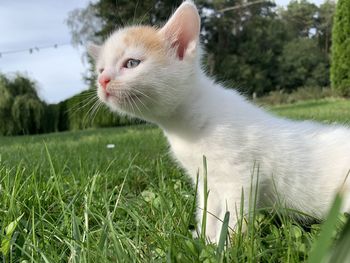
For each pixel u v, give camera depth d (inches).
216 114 7.5
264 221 6.8
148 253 5.6
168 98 7.6
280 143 7.5
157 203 7.9
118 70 7.9
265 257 5.6
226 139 7.3
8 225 6.6
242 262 5.4
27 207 7.5
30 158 14.7
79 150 18.4
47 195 8.4
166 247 5.6
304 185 7.5
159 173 9.2
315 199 7.6
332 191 7.5
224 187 7.4
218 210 7.7
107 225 6.1
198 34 7.9
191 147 7.6
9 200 7.9
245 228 6.8
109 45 8.3
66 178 10.4
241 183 7.3
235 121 7.4
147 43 8.0
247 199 7.2
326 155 7.6
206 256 5.3
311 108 42.7
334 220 3.3
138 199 8.2
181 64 7.8
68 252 6.2
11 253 5.9
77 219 6.7
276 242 6.0
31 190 8.4
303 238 6.2
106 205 6.9
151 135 24.5
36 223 7.0
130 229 6.8
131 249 5.6
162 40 8.0
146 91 7.7
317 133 8.0
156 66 7.7
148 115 8.0
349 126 8.6
